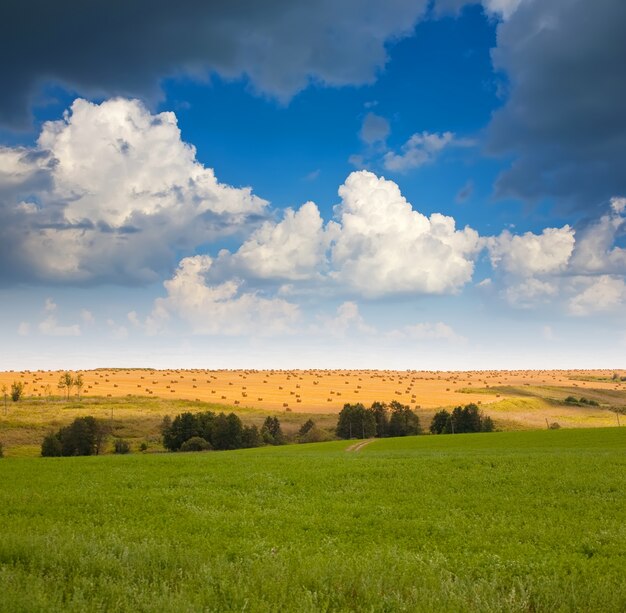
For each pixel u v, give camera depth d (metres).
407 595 10.37
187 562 12.44
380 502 25.27
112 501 24.36
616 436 74.06
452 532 18.59
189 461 46.28
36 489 28.38
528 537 17.81
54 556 12.22
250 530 18.36
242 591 10.09
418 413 151.88
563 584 11.66
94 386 192.38
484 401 168.88
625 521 20.56
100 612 9.06
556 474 34.03
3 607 8.66
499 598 10.55
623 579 12.24
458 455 50.31
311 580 11.12
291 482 32.47
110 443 112.00
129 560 12.25
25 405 146.50
